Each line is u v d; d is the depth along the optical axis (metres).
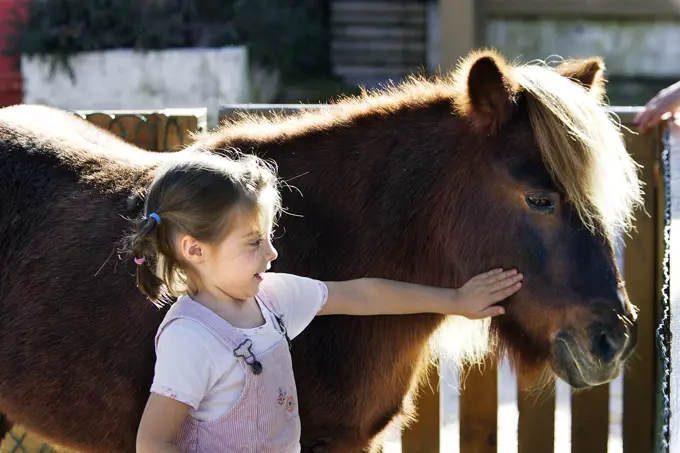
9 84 12.17
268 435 2.58
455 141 3.20
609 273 2.96
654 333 4.26
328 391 3.20
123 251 3.24
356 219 3.26
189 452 2.56
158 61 11.77
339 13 13.88
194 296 2.58
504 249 3.06
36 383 3.31
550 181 2.96
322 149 3.36
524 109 3.05
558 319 3.01
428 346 3.57
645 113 4.09
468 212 3.13
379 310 2.99
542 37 13.48
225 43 12.48
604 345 2.93
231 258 2.50
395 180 3.26
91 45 11.95
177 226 2.46
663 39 13.43
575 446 4.38
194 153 3.03
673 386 2.89
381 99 3.46
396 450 5.04
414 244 3.25
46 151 3.57
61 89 11.91
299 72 13.54
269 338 2.62
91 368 3.22
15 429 4.45
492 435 4.36
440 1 12.32
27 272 3.36
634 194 3.43
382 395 3.35
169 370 2.47
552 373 3.45
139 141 4.61
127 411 3.21
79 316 3.25
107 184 3.45
